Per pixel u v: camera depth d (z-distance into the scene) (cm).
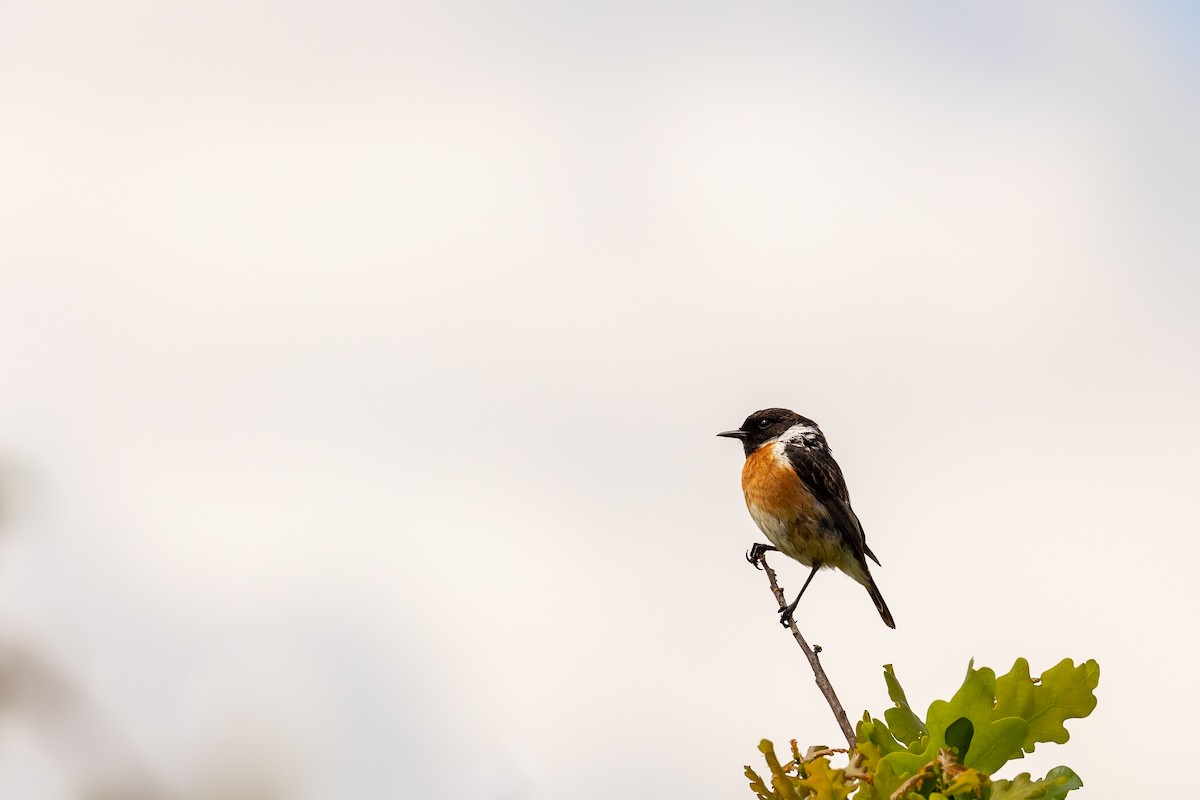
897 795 563
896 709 674
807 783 569
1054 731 647
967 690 653
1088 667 650
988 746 633
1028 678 652
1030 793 574
